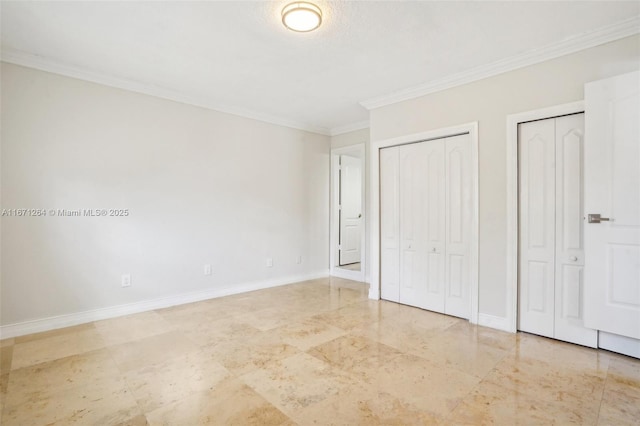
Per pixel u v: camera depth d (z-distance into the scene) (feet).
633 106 7.32
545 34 8.17
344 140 17.54
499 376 7.02
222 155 13.74
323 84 11.47
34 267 9.56
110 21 7.63
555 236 8.93
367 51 9.05
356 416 5.68
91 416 5.66
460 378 6.93
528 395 6.30
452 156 11.04
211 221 13.41
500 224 9.79
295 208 16.57
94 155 10.57
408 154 12.28
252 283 14.78
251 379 6.90
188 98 12.58
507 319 9.65
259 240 15.06
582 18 7.47
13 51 9.02
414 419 5.60
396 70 10.28
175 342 8.84
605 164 7.70
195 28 7.93
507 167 9.62
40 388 6.55
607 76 8.01
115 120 10.97
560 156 8.85
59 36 8.30
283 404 6.02
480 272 10.21
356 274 16.90
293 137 16.46
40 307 9.65
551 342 8.80
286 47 8.85
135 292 11.42
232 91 12.17
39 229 9.64
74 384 6.71
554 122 8.95
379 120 13.03
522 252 9.51
